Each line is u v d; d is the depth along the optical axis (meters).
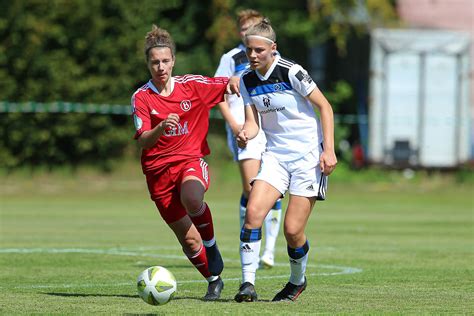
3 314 25.09
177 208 28.83
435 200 93.50
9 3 105.94
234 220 68.75
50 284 32.47
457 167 108.00
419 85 106.06
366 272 36.88
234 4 121.62
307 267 38.84
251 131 28.31
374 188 106.56
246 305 27.05
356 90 115.62
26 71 107.31
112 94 111.62
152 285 25.17
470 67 109.06
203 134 29.27
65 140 110.06
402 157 107.31
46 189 101.56
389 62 105.94
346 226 64.12
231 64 38.53
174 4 116.12
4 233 56.38
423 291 30.92
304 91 27.27
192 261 29.02
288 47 123.12
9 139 106.81
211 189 103.81
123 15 112.25
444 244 50.94
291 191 27.67
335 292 30.52
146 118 28.50
